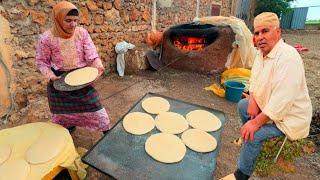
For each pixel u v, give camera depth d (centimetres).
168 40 566
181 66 554
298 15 1698
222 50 518
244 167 181
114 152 174
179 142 188
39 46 199
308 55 744
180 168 162
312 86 458
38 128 204
